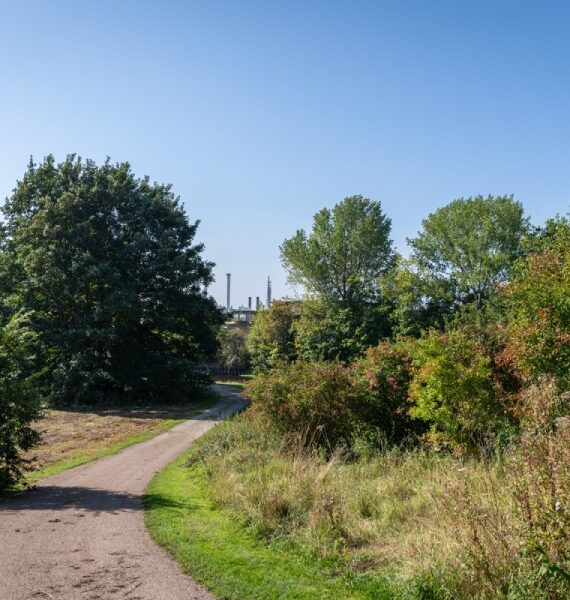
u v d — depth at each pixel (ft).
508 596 15.69
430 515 26.68
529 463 16.83
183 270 138.92
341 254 170.50
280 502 30.22
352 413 58.59
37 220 126.82
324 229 172.35
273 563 22.97
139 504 35.68
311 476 34.88
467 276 146.82
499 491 21.77
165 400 136.56
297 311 180.75
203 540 26.43
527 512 16.19
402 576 19.60
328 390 58.85
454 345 48.39
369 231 169.17
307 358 149.79
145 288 133.28
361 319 150.00
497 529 17.53
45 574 21.54
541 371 41.22
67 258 125.70
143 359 134.72
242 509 31.91
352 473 39.47
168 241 136.36
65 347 124.57
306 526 27.40
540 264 45.83
